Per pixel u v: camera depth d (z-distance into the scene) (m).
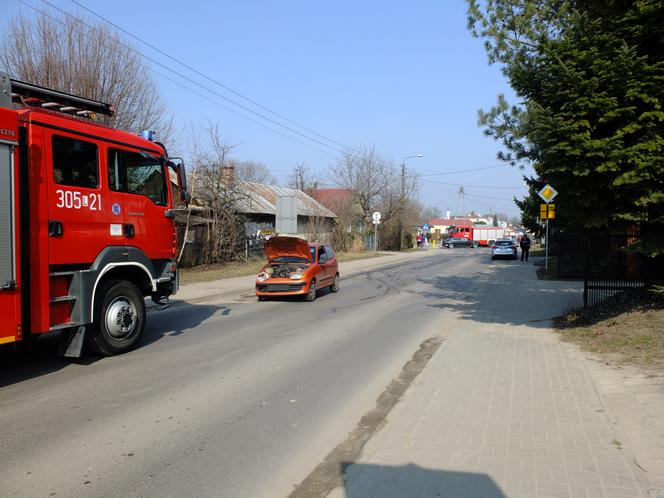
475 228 75.25
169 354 8.45
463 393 6.08
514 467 4.11
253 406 5.92
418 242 70.50
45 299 6.92
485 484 3.85
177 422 5.40
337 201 47.75
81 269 7.66
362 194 47.94
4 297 6.22
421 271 26.88
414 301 15.28
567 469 4.05
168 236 9.48
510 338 9.16
